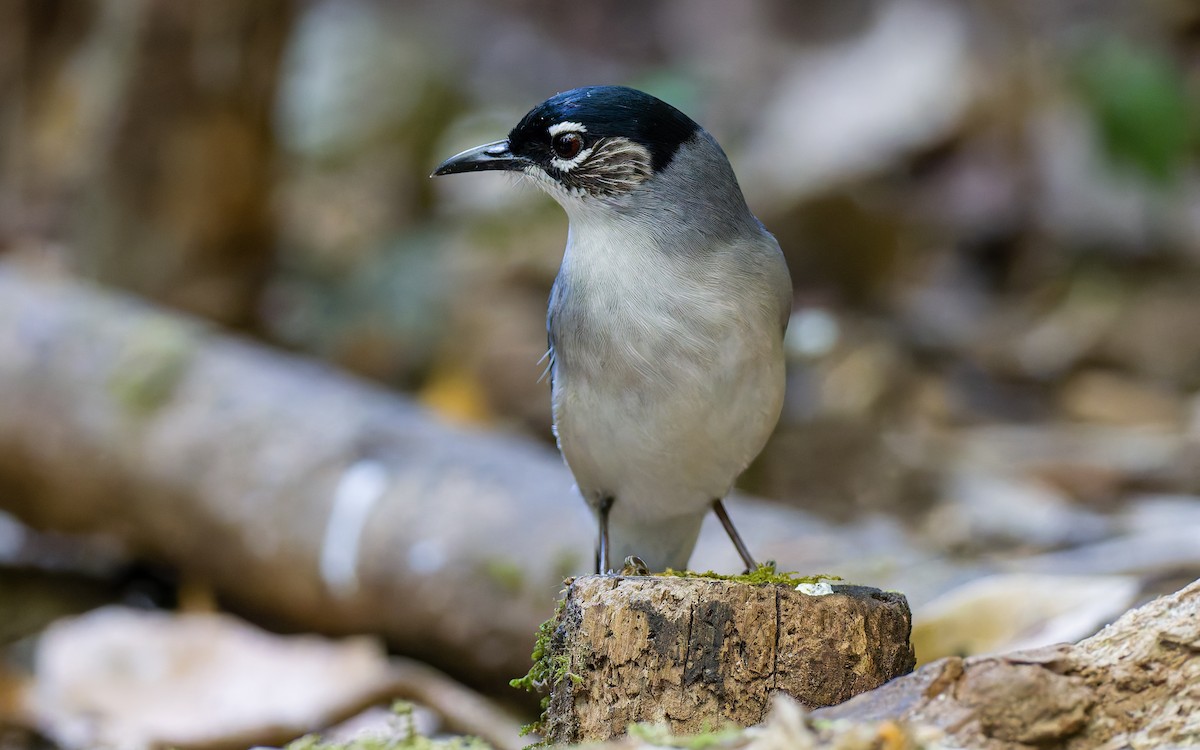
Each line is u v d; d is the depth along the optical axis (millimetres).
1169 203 20516
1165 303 19734
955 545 12258
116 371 12055
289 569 11203
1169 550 10516
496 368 16500
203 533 11594
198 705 9797
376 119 23312
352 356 16797
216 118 15047
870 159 22594
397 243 18422
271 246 16141
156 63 14789
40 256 18172
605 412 6805
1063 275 21297
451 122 23812
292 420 11680
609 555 7867
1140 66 17828
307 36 24219
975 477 14125
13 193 20156
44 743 9367
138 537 11969
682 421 6727
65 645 10312
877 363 16750
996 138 22609
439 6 30469
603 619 5523
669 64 30062
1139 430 16312
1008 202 22344
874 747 4367
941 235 22406
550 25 31562
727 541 10203
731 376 6676
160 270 15250
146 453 11758
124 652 10266
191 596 11914
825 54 27172
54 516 12242
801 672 5457
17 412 12078
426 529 10758
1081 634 7887
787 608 5488
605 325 6656
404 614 10734
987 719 4605
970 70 23188
